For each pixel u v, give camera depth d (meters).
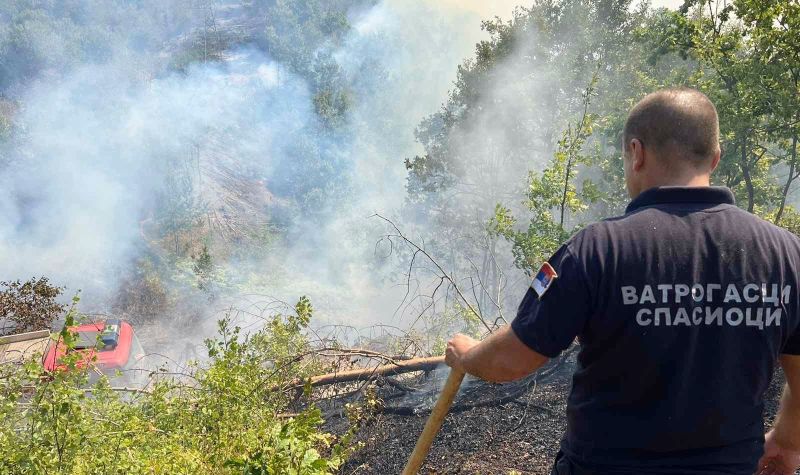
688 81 14.88
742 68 12.59
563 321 1.52
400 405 5.75
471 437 4.77
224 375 4.31
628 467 1.53
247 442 3.52
